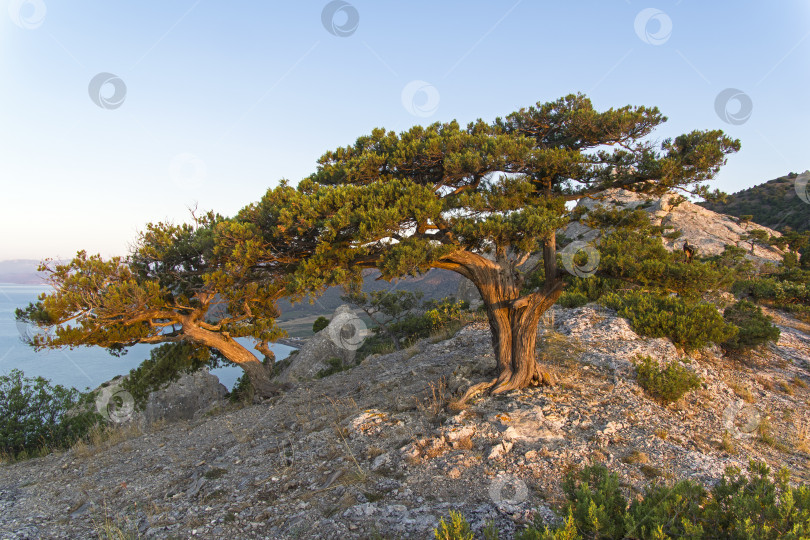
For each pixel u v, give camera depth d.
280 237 8.49
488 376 9.28
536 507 4.94
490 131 9.38
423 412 7.93
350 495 5.62
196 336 14.07
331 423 8.46
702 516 3.47
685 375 9.13
